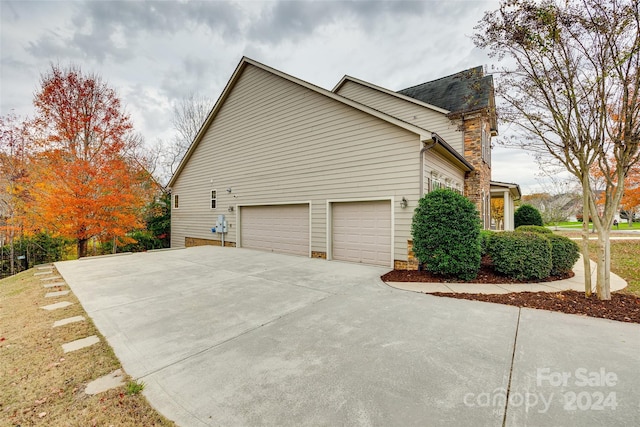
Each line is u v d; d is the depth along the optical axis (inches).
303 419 77.3
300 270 283.7
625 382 92.2
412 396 86.6
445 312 161.2
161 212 673.6
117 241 566.6
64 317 161.9
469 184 428.8
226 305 178.5
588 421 75.0
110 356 115.9
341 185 332.8
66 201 421.7
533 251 227.5
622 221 1294.3
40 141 442.6
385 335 131.3
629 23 152.1
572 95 171.2
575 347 116.3
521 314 155.8
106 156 492.7
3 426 78.3
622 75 159.0
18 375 103.7
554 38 166.7
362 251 319.0
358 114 317.1
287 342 125.8
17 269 530.9
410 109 485.7
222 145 500.1
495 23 184.4
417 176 275.6
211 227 525.0
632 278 237.6
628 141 162.7
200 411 81.9
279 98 400.5
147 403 86.4
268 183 418.6
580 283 222.7
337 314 160.4
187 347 122.7
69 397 90.3
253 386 93.5
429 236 238.1
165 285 231.0
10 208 496.1
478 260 228.8
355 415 78.5
